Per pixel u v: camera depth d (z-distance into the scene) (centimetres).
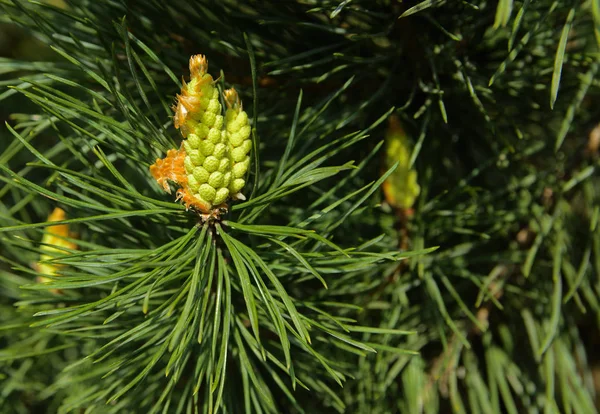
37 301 40
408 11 37
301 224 37
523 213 44
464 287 45
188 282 36
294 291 42
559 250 43
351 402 43
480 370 46
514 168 45
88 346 44
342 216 38
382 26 41
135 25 40
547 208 45
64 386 45
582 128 45
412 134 43
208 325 38
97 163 41
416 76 42
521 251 44
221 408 40
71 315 34
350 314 43
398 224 43
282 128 42
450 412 46
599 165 44
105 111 40
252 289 35
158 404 37
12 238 43
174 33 41
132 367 40
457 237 45
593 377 51
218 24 41
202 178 35
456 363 44
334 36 41
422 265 42
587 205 45
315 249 38
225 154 35
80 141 41
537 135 46
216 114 35
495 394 43
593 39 44
